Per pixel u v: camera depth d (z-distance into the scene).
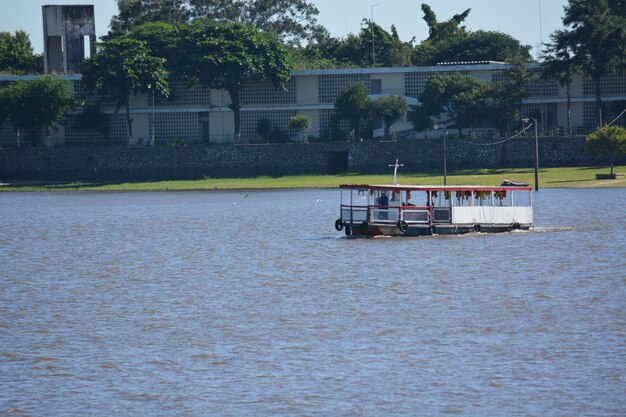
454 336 136.62
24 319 153.00
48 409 111.31
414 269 190.00
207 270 198.88
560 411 108.00
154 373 122.38
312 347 132.50
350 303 159.88
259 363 125.56
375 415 108.00
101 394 115.38
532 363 123.31
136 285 182.75
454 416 107.38
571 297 160.75
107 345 135.50
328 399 112.50
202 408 110.69
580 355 126.06
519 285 172.25
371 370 121.88
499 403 110.44
